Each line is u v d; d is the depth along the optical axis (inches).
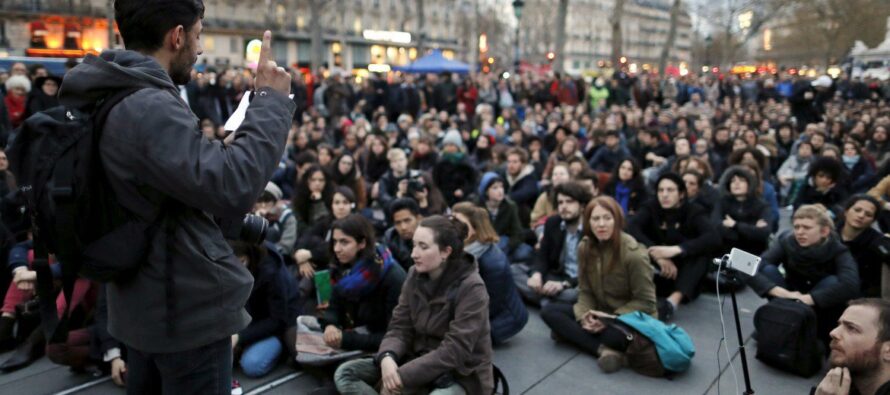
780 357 148.5
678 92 900.0
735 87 980.6
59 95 56.0
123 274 57.2
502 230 229.1
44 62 502.6
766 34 2440.9
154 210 55.8
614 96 782.5
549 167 337.4
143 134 52.2
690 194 231.1
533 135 433.1
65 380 148.3
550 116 564.1
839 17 1699.1
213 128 361.4
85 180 53.7
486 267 165.0
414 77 758.5
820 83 806.5
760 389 142.7
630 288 163.5
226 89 530.3
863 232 165.6
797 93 659.4
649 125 489.1
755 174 245.0
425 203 253.3
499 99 712.4
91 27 1353.3
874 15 1699.1
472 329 120.9
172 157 51.7
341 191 211.8
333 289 153.7
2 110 270.5
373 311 149.9
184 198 52.9
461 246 126.9
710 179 263.6
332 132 512.7
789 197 363.9
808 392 141.2
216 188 52.5
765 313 152.7
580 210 190.1
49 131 54.3
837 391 90.7
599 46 3435.0
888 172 286.5
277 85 60.1
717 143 407.8
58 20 1307.8
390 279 147.7
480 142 402.0
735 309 106.4
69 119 54.3
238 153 54.6
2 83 368.2
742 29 1752.0
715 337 174.2
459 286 124.6
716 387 144.0
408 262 185.6
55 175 53.4
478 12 2084.2
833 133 460.1
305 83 642.8
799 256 162.4
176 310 57.4
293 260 213.8
